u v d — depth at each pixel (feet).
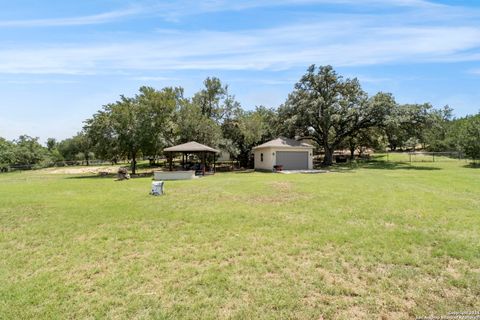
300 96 88.69
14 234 19.19
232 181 48.42
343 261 13.71
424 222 20.06
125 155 78.23
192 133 84.89
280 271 12.76
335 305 9.98
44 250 16.06
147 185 47.11
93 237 18.25
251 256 14.57
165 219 22.52
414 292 10.76
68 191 40.50
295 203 27.78
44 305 10.17
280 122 92.89
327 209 24.81
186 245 16.43
